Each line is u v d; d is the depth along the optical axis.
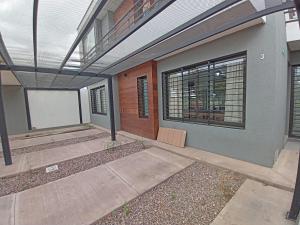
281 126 3.58
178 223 1.87
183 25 2.49
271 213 1.93
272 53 2.76
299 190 1.73
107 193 2.49
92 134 6.96
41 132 7.88
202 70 3.99
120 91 7.10
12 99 7.75
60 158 4.14
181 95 4.62
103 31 5.77
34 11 2.03
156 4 2.29
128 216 2.02
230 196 2.29
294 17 3.54
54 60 4.08
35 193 2.57
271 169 2.89
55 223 1.91
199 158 3.56
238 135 3.34
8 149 3.81
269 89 2.84
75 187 2.70
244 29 3.04
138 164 3.53
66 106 9.81
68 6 2.03
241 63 3.32
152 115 5.29
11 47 3.16
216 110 3.80
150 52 3.96
